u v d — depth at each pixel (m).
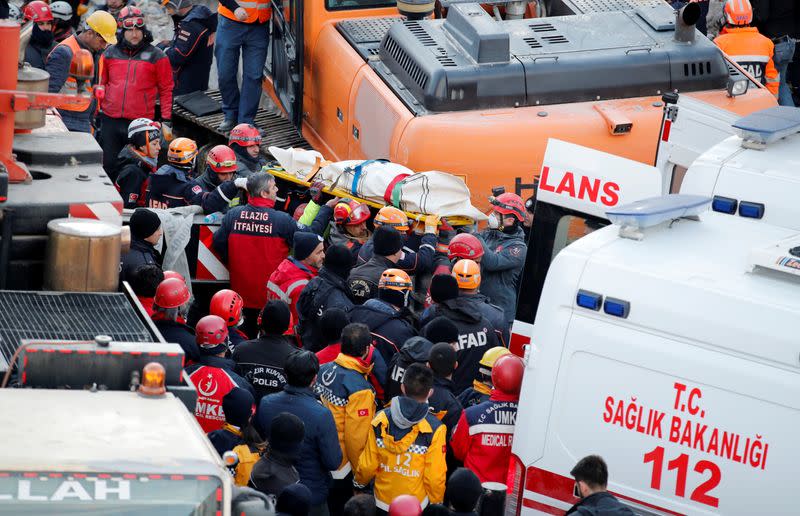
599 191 14.30
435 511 11.39
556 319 11.59
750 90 22.41
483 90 20.80
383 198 19.14
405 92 21.17
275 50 25.61
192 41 27.11
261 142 24.22
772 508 10.84
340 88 22.73
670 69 21.89
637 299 11.25
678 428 11.13
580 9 23.75
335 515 14.22
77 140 13.36
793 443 10.71
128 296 11.84
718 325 10.92
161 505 7.60
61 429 8.07
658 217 11.98
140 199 21.48
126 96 24.62
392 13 24.30
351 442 13.71
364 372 13.93
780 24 29.19
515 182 20.47
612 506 10.79
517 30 22.12
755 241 12.48
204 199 19.64
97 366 9.28
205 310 18.73
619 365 11.34
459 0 23.20
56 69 24.25
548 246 14.62
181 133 26.66
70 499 7.51
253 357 14.80
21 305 11.02
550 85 21.20
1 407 8.34
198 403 13.56
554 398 11.62
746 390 10.84
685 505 11.17
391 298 15.80
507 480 12.09
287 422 12.27
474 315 15.53
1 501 7.44
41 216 11.70
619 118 20.66
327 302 16.50
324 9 23.75
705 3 28.55
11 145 12.09
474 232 19.25
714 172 13.63
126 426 8.21
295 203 20.34
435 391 13.87
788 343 10.67
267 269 18.25
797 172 13.39
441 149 20.06
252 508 8.09
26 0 29.23
